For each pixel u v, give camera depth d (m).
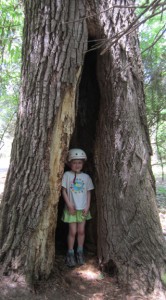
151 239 3.24
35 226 2.99
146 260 3.15
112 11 3.15
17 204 3.05
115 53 3.23
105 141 3.43
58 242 4.01
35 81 2.98
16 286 2.88
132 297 2.94
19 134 3.10
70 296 2.98
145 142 3.46
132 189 3.32
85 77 3.79
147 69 4.73
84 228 3.74
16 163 3.10
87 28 3.10
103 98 3.44
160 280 3.04
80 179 3.63
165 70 4.86
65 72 2.94
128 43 3.27
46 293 2.96
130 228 3.27
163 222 5.45
